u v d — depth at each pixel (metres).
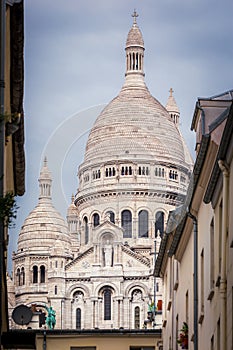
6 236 41.44
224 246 36.06
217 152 37.41
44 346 62.91
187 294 48.31
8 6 35.03
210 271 40.16
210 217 40.31
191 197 43.72
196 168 40.91
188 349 47.31
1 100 32.44
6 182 40.22
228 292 35.56
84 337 63.97
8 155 40.53
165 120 193.88
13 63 37.53
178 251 51.25
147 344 64.81
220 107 42.78
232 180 34.81
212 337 39.53
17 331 47.62
